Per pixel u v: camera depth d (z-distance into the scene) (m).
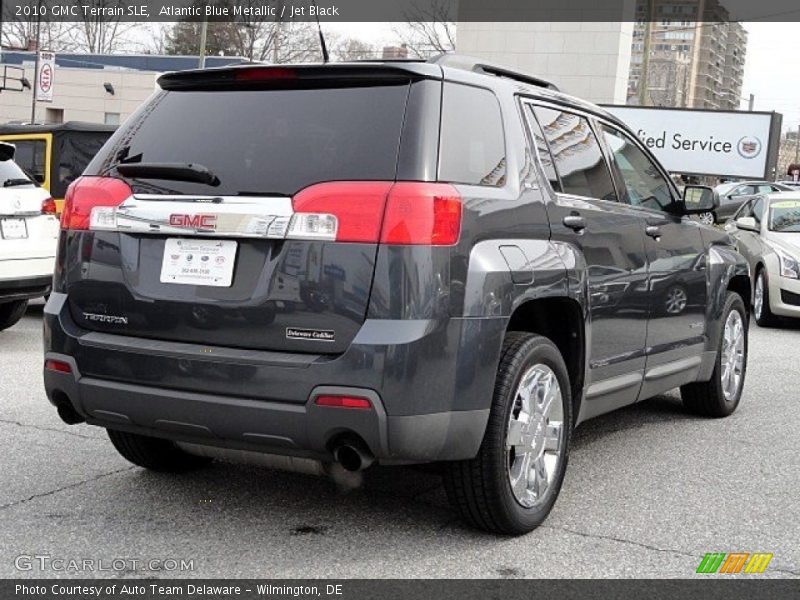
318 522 4.31
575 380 4.67
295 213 3.71
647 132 39.34
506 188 4.14
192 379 3.79
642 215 5.38
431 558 3.92
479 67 4.39
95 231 4.12
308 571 3.76
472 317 3.75
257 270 3.78
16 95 44.22
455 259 3.71
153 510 4.41
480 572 3.79
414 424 3.60
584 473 5.26
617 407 5.28
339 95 3.93
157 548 3.96
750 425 6.52
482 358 3.79
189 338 3.88
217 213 3.83
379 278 3.59
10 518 4.25
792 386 8.06
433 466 4.21
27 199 8.43
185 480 4.86
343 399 3.57
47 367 4.18
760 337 11.40
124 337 4.02
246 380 3.70
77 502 4.49
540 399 4.26
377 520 4.36
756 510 4.69
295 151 3.86
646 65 40.97
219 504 4.52
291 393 3.63
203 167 3.93
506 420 3.98
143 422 3.95
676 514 4.59
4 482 4.74
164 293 3.93
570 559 3.97
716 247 6.46
